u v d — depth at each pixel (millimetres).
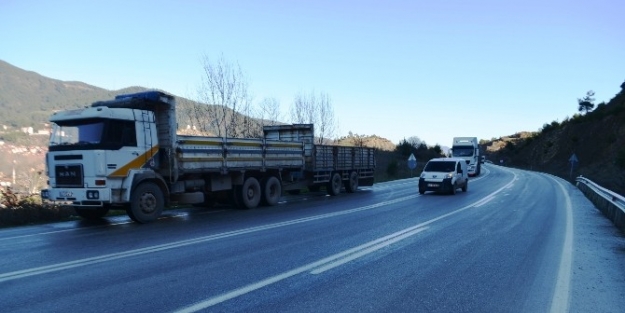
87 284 5285
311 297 4859
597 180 29312
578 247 7789
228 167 13336
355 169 21844
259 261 6520
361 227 9906
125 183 10398
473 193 20656
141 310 4391
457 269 6148
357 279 5598
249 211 13398
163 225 10281
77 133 10336
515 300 4848
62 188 10375
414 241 8211
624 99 55000
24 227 10086
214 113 23469
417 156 62875
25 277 5590
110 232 9219
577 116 69312
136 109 11023
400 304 4664
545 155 72875
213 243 7926
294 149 16781
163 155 11703
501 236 8820
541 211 13328
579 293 5129
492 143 171500
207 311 4383
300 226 10055
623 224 9609
